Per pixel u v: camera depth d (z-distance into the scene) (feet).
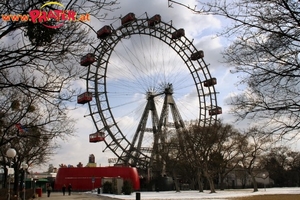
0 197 147.84
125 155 293.02
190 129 298.15
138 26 299.17
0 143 54.70
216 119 315.78
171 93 305.53
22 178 192.54
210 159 282.56
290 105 42.55
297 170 447.01
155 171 329.93
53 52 38.27
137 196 109.60
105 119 276.21
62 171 328.49
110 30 277.64
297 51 40.32
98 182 319.88
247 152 318.86
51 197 212.23
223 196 208.64
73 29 38.93
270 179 467.52
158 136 300.40
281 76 41.55
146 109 303.07
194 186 371.76
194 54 326.65
